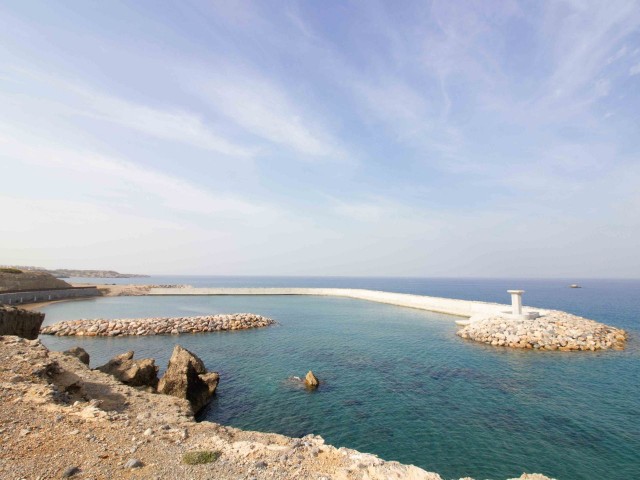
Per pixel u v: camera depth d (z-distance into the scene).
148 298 87.06
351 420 16.36
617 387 20.72
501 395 19.48
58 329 38.44
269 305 72.56
